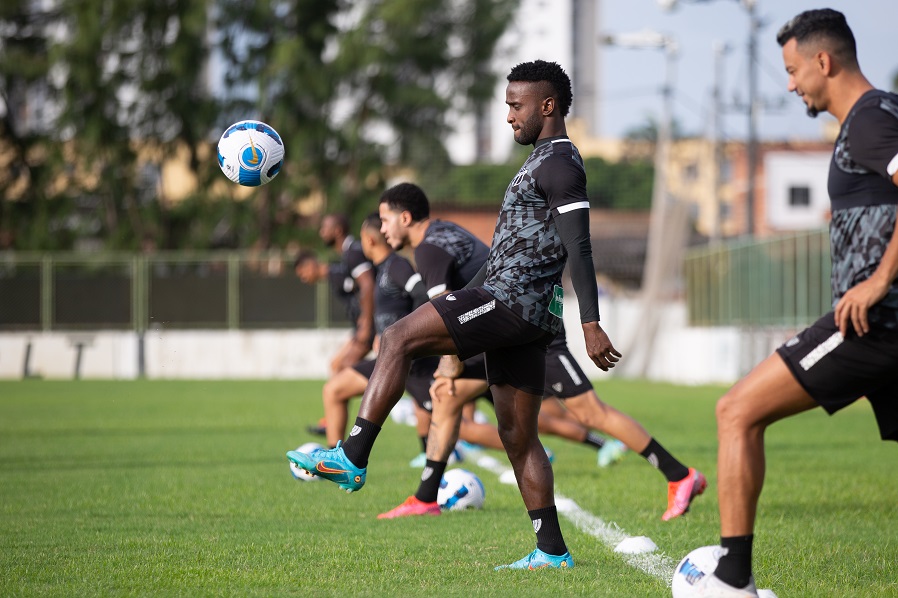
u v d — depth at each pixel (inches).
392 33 5561.0
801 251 3245.6
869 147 566.6
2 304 4188.0
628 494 1122.7
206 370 4249.5
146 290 4239.7
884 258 552.4
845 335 559.8
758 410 572.1
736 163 7239.2
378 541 837.2
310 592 652.7
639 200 5492.1
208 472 1311.5
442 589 660.7
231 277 4266.7
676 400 2775.6
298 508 1026.7
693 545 823.7
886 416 609.0
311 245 5290.4
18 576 699.4
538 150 691.4
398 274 1156.5
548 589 659.4
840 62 590.6
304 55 5172.2
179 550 797.9
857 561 760.3
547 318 690.8
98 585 670.5
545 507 732.7
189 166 5452.8
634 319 4343.0
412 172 5792.3
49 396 2913.4
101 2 5093.5
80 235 5477.4
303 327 4293.8
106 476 1268.5
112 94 5251.0
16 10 5295.3
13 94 5418.3
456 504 1018.7
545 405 1343.5
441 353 691.4
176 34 5172.2
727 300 3841.0
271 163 842.8
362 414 671.1
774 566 740.0
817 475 1277.1
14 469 1339.8
